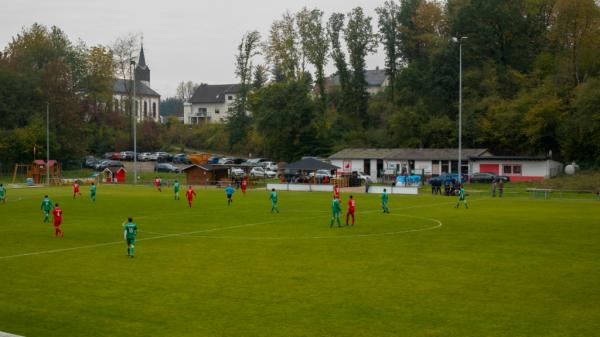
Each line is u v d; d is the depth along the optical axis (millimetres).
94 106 153500
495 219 50438
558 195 80688
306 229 44250
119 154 143000
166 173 125375
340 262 30656
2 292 24406
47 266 29906
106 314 21203
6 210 59469
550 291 24250
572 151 102812
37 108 132625
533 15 125125
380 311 21438
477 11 118625
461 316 20781
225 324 20000
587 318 20484
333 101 149250
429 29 136750
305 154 129125
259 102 135000
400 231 42906
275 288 24922
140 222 48844
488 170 105000
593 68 110188
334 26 142125
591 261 30562
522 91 112562
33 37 147375
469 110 115250
